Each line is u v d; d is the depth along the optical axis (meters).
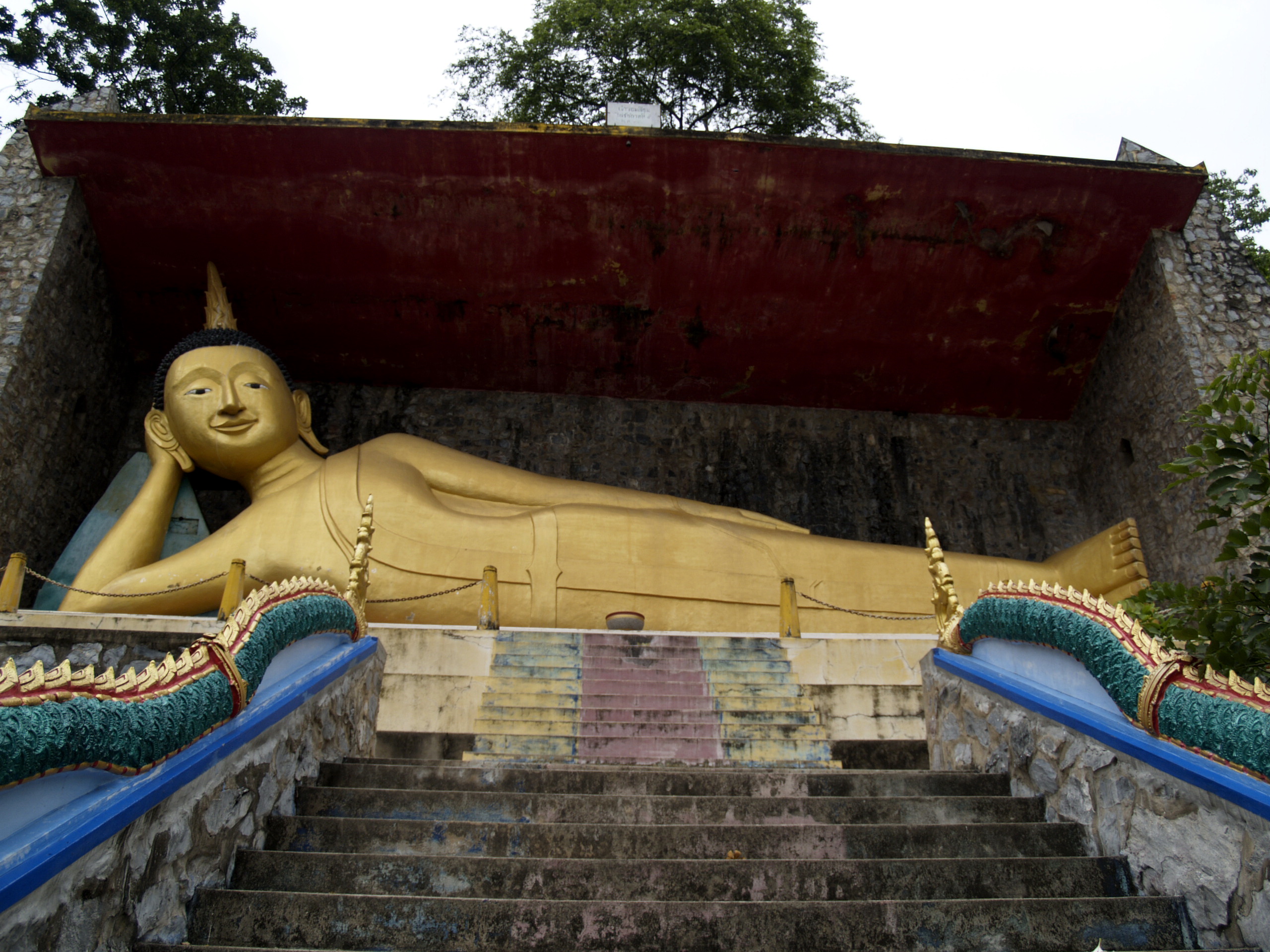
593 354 12.82
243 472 10.71
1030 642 4.19
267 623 3.76
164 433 10.78
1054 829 3.70
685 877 3.30
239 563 8.06
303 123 10.31
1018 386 13.16
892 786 4.36
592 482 12.91
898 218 11.29
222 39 14.41
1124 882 3.39
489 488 10.80
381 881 3.30
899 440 13.51
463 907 3.01
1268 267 14.72
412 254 11.58
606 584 9.77
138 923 2.74
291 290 11.91
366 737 5.48
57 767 2.32
